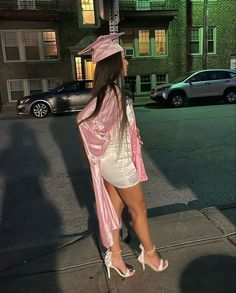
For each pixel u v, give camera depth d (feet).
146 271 8.71
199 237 10.14
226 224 10.89
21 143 28.02
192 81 50.78
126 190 7.30
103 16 9.40
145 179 7.66
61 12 64.49
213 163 19.61
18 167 20.90
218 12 70.23
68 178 18.26
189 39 70.59
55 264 9.35
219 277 8.34
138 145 7.42
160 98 51.06
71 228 12.53
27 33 64.75
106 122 6.82
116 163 7.07
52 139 29.19
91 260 9.40
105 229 7.52
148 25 68.23
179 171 18.35
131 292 8.02
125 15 65.41
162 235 10.34
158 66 70.23
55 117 45.27
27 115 49.55
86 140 7.09
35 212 14.12
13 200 15.51
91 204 14.65
